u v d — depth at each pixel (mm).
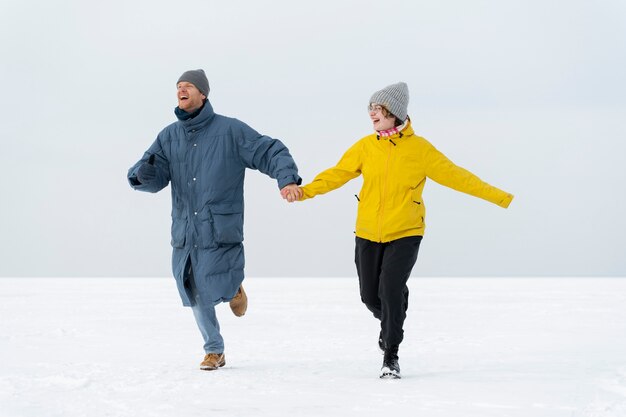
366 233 5188
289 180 5406
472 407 3873
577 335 8375
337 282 39250
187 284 5652
